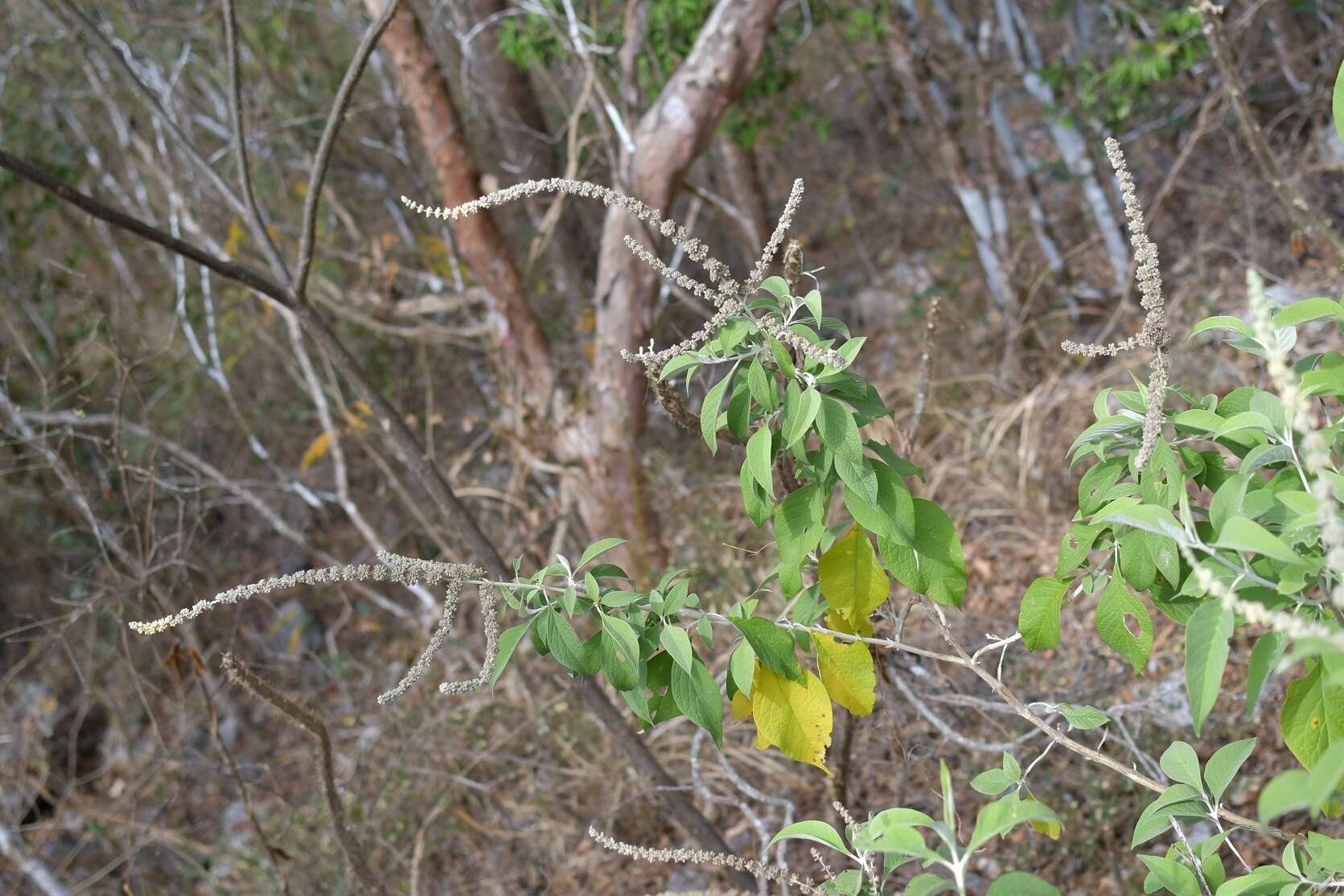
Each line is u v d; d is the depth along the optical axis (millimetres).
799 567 1646
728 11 4656
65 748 5746
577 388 6148
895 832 1075
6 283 6207
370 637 6352
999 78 6398
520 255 7711
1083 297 6484
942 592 1657
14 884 4906
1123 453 1583
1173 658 3568
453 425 7488
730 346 1510
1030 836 3152
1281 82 6785
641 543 5215
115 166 7645
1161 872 1319
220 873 4746
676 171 4930
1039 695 3439
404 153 6531
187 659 3580
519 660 4809
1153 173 6867
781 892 2916
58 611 6102
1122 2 5789
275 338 7402
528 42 5539
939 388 6066
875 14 6023
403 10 4867
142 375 6355
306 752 5262
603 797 4277
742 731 4148
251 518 6930
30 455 5320
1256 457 1173
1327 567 1043
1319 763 855
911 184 8195
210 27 7035
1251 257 5434
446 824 4406
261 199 7316
